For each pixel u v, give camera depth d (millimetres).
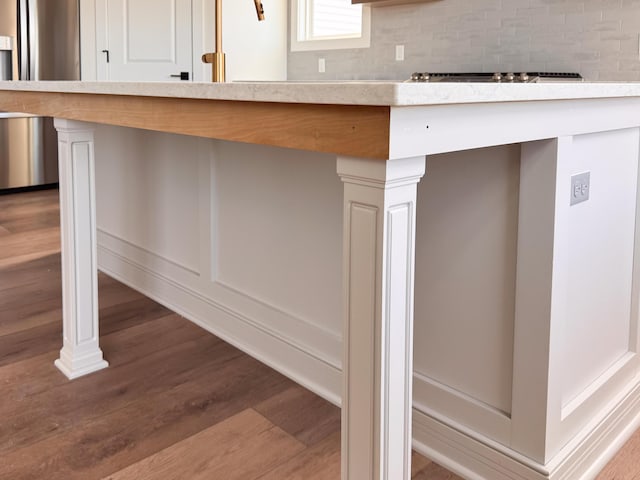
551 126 1195
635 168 1653
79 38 5121
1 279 3021
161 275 2684
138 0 4594
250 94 1000
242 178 2160
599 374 1664
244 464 1559
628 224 1679
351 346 1012
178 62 4523
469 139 971
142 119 1378
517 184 1353
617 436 1688
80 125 1893
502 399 1465
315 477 1511
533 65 3234
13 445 1621
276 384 1990
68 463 1548
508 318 1424
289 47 4844
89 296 2021
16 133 5191
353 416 1037
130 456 1583
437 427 1576
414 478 1519
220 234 2314
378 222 917
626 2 2824
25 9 4871
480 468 1497
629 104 1485
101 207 3088
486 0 3400
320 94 882
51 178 5473
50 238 3824
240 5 4531
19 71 4930
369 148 856
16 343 2273
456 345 1542
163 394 1913
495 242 1421
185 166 2434
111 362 2129
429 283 1577
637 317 1780
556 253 1312
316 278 1929
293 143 976
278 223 2037
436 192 1519
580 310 1521
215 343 2303
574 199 1397
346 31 4734
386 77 4043
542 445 1384
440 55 3684
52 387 1945
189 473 1518
